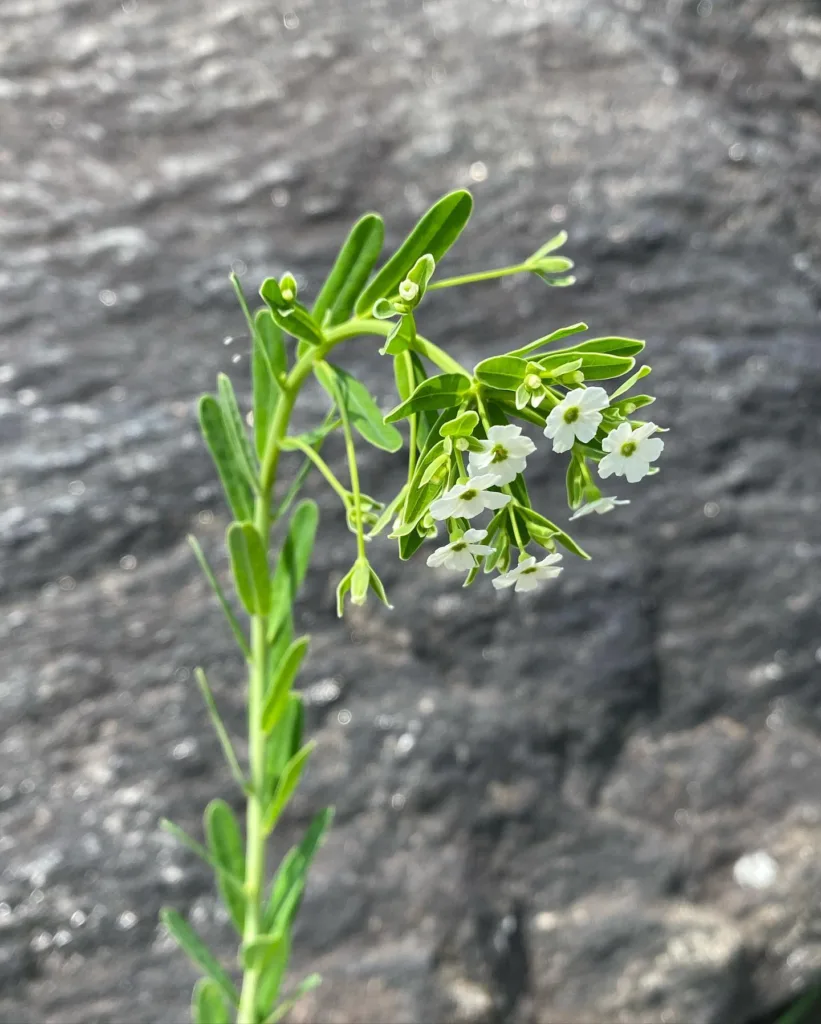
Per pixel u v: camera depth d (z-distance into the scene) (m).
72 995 0.25
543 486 0.34
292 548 0.16
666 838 0.30
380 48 0.44
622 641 0.33
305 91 0.43
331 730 0.30
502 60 0.44
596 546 0.34
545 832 0.29
